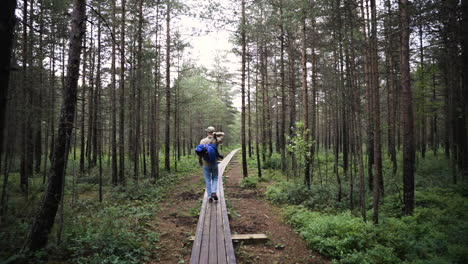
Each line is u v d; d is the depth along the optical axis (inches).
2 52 88.1
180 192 423.2
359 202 351.9
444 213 299.7
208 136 317.7
